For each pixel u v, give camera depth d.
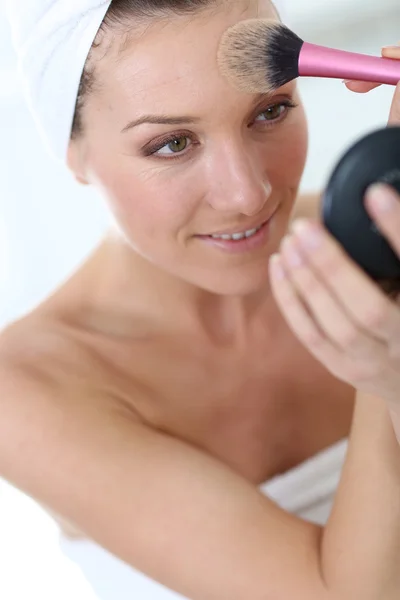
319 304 0.41
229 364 0.93
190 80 0.63
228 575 0.64
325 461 0.89
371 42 1.32
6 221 1.45
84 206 1.44
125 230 0.78
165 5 0.62
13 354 0.81
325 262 0.39
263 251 0.77
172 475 0.68
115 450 0.70
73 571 1.11
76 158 0.79
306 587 0.63
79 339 0.88
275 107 0.70
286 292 0.42
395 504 0.61
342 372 0.44
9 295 1.49
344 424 0.94
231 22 0.63
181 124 0.66
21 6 0.70
